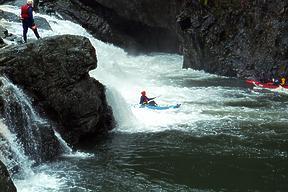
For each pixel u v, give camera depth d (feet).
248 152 69.05
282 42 117.60
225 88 115.24
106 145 72.54
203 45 135.95
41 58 70.08
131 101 99.35
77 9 168.55
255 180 59.52
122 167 63.10
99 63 112.06
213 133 78.02
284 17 117.60
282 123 84.07
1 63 68.03
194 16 136.87
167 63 154.30
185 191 55.93
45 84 70.13
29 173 59.62
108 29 169.78
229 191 56.34
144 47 176.76
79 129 73.31
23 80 68.85
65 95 71.46
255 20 124.06
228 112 91.66
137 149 70.44
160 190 55.98
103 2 169.27
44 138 65.21
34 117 67.41
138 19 169.07
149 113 90.22
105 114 79.87
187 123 83.92
